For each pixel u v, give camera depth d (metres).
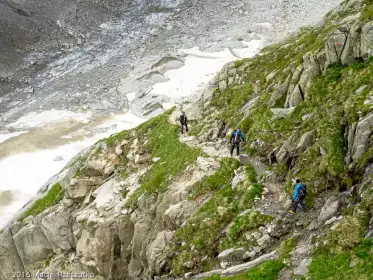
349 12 44.09
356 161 24.53
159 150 45.84
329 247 20.83
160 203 36.34
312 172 27.00
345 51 34.00
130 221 39.62
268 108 38.62
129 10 122.44
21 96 92.81
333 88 33.03
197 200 33.69
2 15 107.62
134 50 105.69
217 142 40.53
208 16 115.81
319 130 28.80
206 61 96.12
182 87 87.25
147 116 81.56
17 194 65.38
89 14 117.75
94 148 52.56
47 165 71.19
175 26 113.38
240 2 120.38
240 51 98.12
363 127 25.38
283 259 22.09
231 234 26.83
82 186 48.75
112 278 41.38
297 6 115.69
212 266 26.41
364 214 21.08
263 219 26.59
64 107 87.38
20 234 50.50
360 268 18.80
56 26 112.12
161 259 29.98
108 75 97.06
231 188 31.45
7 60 100.88
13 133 80.38
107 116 83.50
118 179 46.19
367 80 30.02
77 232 45.69
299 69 37.97
